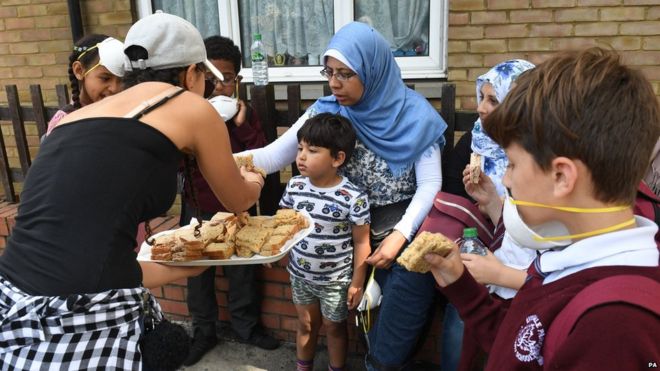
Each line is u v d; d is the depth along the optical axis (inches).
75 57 90.0
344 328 96.3
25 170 134.9
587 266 34.0
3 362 52.3
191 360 107.4
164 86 57.8
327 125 83.8
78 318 50.6
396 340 80.8
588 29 132.1
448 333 80.0
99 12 157.2
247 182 68.2
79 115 56.1
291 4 159.6
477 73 141.0
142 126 53.1
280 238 70.7
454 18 138.8
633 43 130.6
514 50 137.2
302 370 99.7
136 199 52.9
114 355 52.6
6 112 133.8
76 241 50.8
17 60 167.5
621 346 29.3
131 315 53.7
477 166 79.0
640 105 32.3
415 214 85.4
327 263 88.4
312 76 160.4
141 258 67.1
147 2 158.9
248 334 111.0
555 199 34.3
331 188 87.3
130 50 60.5
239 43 164.1
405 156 89.0
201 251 67.1
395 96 90.3
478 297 51.3
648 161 33.4
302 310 95.5
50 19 161.0
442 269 51.8
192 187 65.8
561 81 33.2
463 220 80.9
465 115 97.3
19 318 50.7
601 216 33.6
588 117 31.8
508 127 35.4
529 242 37.3
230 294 109.9
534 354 35.4
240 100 102.7
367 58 85.8
